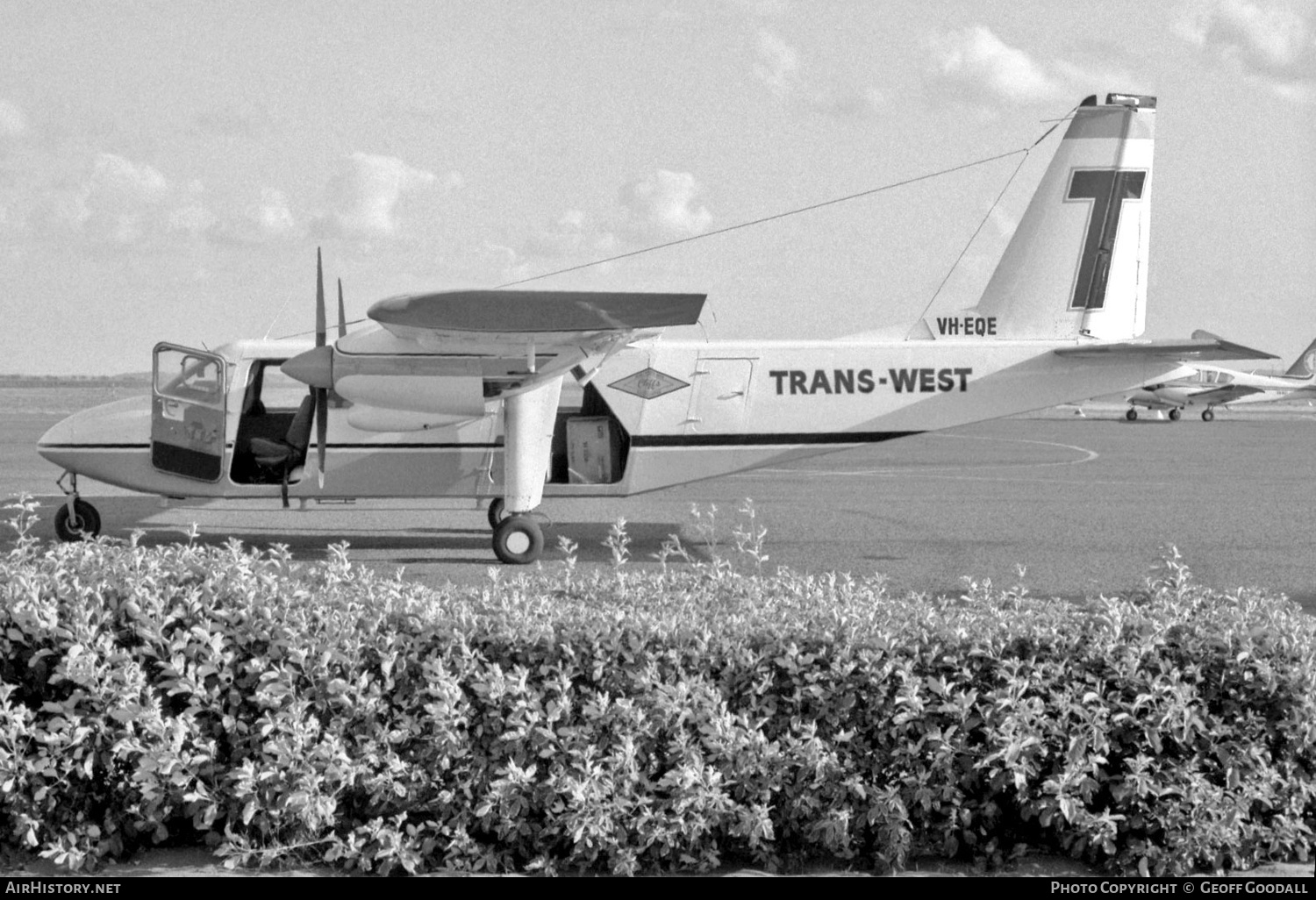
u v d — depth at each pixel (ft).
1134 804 15.51
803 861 15.80
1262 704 15.84
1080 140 48.34
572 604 17.48
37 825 14.90
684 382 45.11
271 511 58.54
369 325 42.06
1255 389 192.54
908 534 49.80
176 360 43.50
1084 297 48.65
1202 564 40.42
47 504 60.90
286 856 15.48
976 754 15.44
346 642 15.74
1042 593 34.73
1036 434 154.30
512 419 41.86
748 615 17.04
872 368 45.60
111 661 15.37
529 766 15.40
